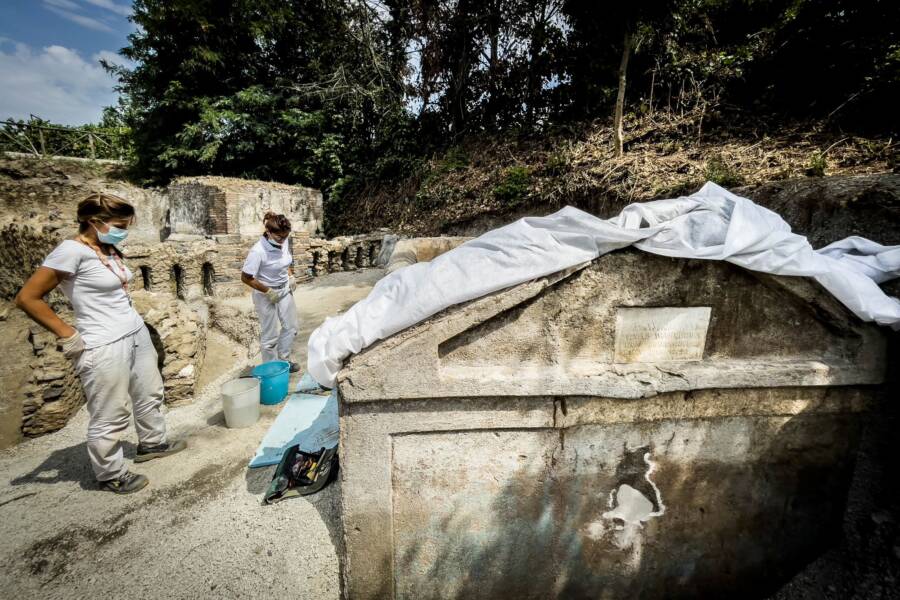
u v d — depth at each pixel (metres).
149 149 12.77
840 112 4.80
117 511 2.51
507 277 1.79
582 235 1.80
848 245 2.23
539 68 9.88
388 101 12.45
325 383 1.94
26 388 3.29
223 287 7.23
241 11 11.45
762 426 2.05
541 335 1.89
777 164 4.45
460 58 11.34
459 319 1.79
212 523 2.41
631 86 8.12
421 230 9.92
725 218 1.90
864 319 1.88
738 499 2.14
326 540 2.29
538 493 2.04
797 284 1.90
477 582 2.14
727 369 1.95
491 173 9.17
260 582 2.09
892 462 2.05
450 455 1.96
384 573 2.06
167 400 3.77
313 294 7.75
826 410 2.06
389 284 1.98
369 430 1.89
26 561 2.18
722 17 7.36
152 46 11.89
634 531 2.14
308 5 12.38
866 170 3.66
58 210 10.88
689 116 6.76
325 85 12.49
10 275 6.32
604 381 1.88
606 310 1.90
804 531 2.20
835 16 5.35
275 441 3.09
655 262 1.88
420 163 11.34
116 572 2.12
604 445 2.01
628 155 6.61
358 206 12.55
